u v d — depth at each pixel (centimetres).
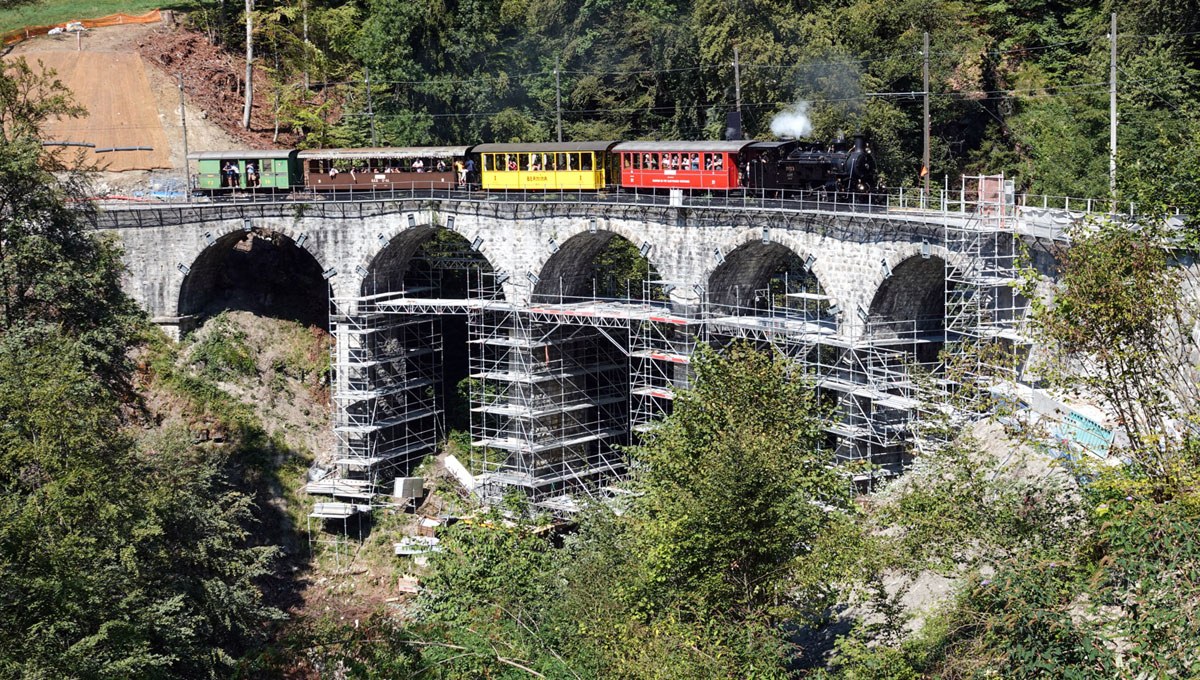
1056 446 4009
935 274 6494
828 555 4091
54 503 4638
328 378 9025
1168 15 8344
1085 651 2922
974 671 3189
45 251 6178
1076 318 3869
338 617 7181
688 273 7331
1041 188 8100
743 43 8819
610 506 5572
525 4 11006
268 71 11331
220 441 8300
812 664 4462
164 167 10338
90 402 5422
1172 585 2870
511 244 8062
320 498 8250
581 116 10281
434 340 9500
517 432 8162
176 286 8812
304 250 9650
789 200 6881
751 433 4284
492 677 4006
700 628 3928
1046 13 9888
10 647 4222
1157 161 4616
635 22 10194
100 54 11669
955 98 9138
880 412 6606
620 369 8794
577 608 4288
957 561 3900
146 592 5300
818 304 7206
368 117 10319
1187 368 4212
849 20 9125
